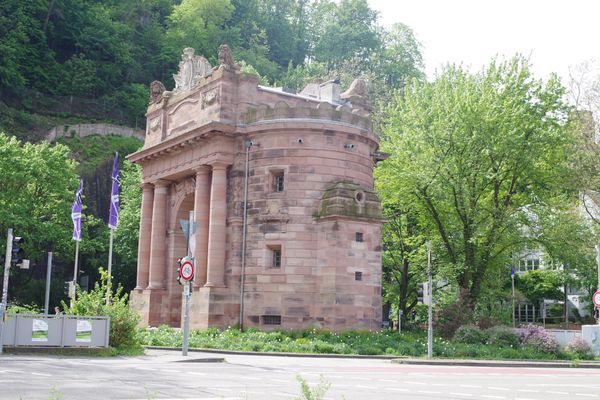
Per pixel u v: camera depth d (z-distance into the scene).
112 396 16.11
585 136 52.94
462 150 50.12
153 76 127.94
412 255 58.56
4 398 15.18
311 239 46.88
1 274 73.69
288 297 46.25
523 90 52.75
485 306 65.38
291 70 131.75
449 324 46.53
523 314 101.00
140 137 110.19
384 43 155.25
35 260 74.62
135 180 83.38
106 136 105.94
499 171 50.75
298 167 47.69
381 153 56.22
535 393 19.05
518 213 52.59
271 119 48.72
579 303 98.56
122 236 81.00
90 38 117.75
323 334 43.28
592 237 52.19
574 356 39.16
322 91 60.00
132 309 33.84
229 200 49.53
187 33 128.38
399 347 39.81
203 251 50.09
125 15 129.38
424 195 52.41
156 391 17.41
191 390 17.95
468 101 50.34
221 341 41.03
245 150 49.69
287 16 162.88
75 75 113.94
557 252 52.06
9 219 65.50
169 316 56.38
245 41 146.62
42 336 29.62
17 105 106.31
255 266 47.66
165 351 37.28
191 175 55.50
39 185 70.06
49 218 72.25
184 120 55.22
